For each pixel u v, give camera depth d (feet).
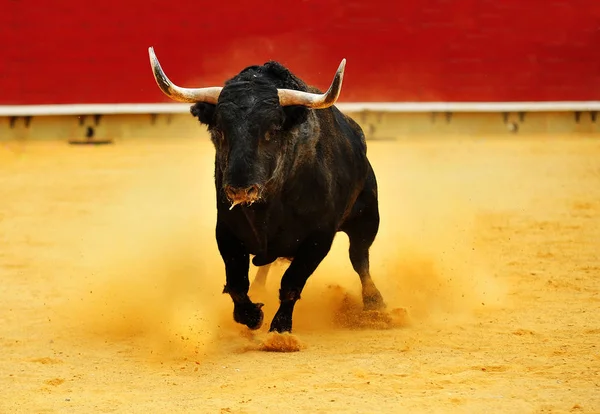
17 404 40.86
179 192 110.32
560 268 71.46
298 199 49.80
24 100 161.68
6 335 53.67
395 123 171.63
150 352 49.70
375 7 169.89
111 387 43.29
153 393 42.09
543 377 43.55
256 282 64.80
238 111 45.60
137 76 164.45
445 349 49.16
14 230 88.69
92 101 163.63
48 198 106.11
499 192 111.04
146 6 164.14
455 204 103.04
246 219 49.16
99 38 163.63
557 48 175.22
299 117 47.21
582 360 46.60
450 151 148.25
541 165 132.57
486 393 41.01
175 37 164.76
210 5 165.17
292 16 167.32
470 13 172.55
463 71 172.86
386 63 170.60
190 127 166.81
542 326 54.03
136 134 165.78
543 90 175.22
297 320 57.11
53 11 162.30
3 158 138.31
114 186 114.11
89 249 80.33
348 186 54.44
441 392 41.19
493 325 54.49
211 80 165.58
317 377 43.73
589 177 121.90
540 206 101.55
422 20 171.12
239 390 42.04
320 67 168.66
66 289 65.82
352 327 55.42
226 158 46.03
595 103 175.63
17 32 161.38
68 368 46.78
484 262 74.08
